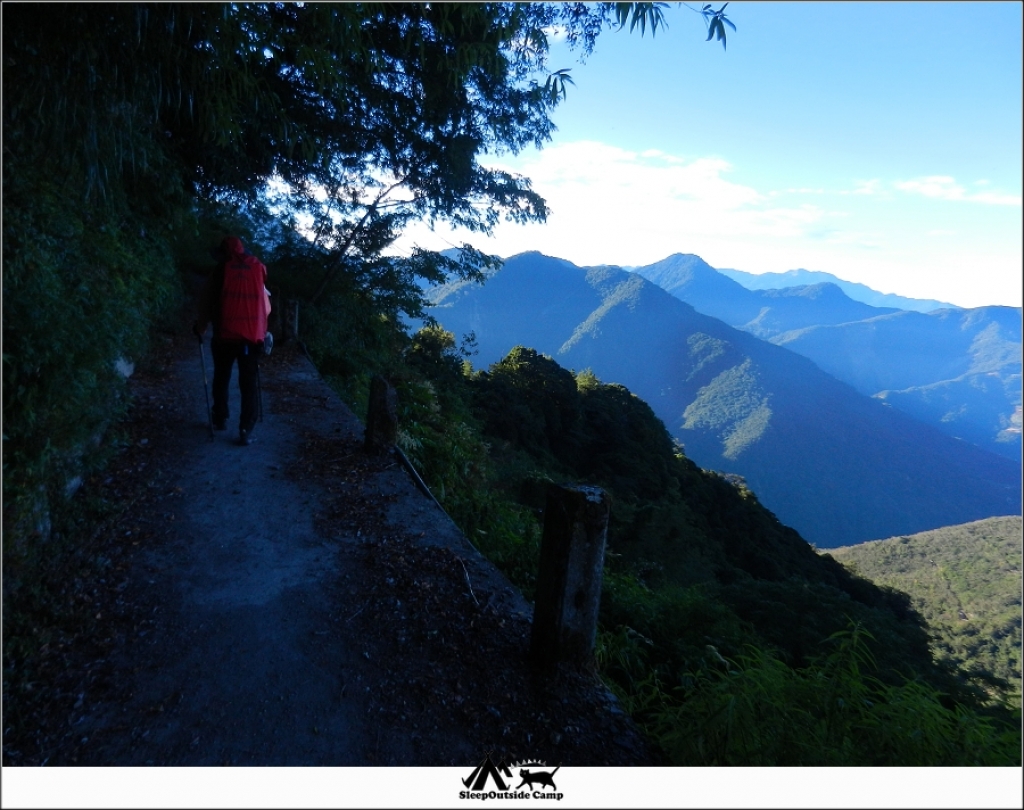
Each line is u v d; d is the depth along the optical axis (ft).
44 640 8.98
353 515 14.33
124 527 12.60
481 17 18.63
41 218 12.65
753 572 111.34
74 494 12.78
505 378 147.74
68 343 11.00
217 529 13.14
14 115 11.57
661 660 17.46
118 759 7.28
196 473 15.67
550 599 9.35
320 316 38.09
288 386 24.91
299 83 29.89
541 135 36.37
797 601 32.83
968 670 28.19
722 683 8.90
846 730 8.10
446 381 60.18
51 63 11.28
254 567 11.87
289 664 9.28
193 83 13.73
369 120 34.65
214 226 42.78
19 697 7.93
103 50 12.03
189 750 7.52
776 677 8.93
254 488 15.23
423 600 11.15
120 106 13.79
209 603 10.63
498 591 11.69
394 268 44.01
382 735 8.04
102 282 15.69
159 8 11.93
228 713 8.20
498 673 9.36
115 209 19.30
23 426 9.68
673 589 28.30
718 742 7.93
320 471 16.63
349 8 14.90
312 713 8.32
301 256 42.04
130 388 20.51
